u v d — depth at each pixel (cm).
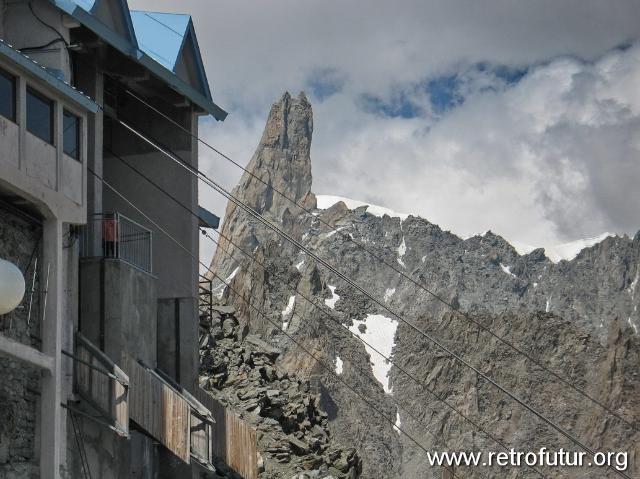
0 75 3381
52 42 3894
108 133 4788
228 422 4656
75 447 3759
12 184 3381
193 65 4762
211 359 6462
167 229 4719
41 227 3584
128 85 4688
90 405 3822
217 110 4847
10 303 3033
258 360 6869
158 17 4747
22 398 3450
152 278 4275
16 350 3362
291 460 5706
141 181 4753
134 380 4025
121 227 4412
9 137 3384
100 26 4059
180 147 4750
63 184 3625
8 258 3441
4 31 3906
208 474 4709
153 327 4256
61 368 3697
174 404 4147
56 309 3553
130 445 4153
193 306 4675
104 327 3991
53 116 3606
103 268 4022
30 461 3478
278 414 6172
